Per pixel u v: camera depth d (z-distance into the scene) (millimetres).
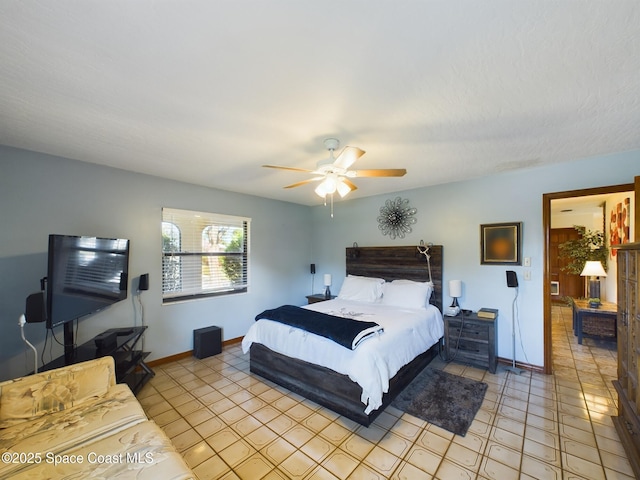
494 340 3152
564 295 6648
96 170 2969
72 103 1751
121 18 1108
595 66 1407
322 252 5453
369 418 2201
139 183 3305
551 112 1885
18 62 1354
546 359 3086
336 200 5086
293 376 2760
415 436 2090
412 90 1623
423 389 2766
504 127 2107
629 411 1781
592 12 1085
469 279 3641
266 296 4762
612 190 2709
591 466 1769
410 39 1229
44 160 2652
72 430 1486
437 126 2084
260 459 1882
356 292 4234
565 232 6594
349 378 2320
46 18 1104
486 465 1794
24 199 2545
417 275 4043
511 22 1139
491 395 2641
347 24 1146
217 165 3023
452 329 3434
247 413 2416
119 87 1584
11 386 1587
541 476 1700
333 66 1411
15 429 1488
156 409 2486
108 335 2615
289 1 1039
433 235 3973
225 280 4227
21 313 2494
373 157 2773
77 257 2301
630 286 1874
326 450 1957
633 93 1645
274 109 1835
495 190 3438
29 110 1837
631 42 1232
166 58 1345
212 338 3752
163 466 1249
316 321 2748
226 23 1138
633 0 1023
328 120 1983
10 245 2473
